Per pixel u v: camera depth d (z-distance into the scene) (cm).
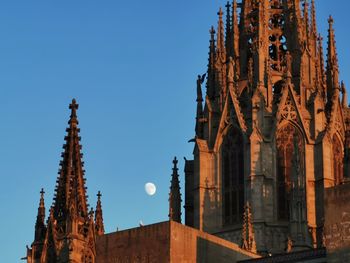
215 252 14325
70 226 17262
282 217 18250
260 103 18875
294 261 13038
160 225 13838
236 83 19462
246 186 18338
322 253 12838
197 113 19550
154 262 13700
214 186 18788
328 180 18412
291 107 18888
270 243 17975
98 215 18050
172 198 19325
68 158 18225
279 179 18500
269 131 18712
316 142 18675
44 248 17262
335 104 19288
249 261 13450
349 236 12306
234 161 18762
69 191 17775
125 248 13988
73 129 18475
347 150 18700
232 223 18412
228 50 19950
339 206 12469
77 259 17062
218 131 19050
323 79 19762
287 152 18675
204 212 18650
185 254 13875
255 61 19338
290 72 19225
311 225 18088
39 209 17762
